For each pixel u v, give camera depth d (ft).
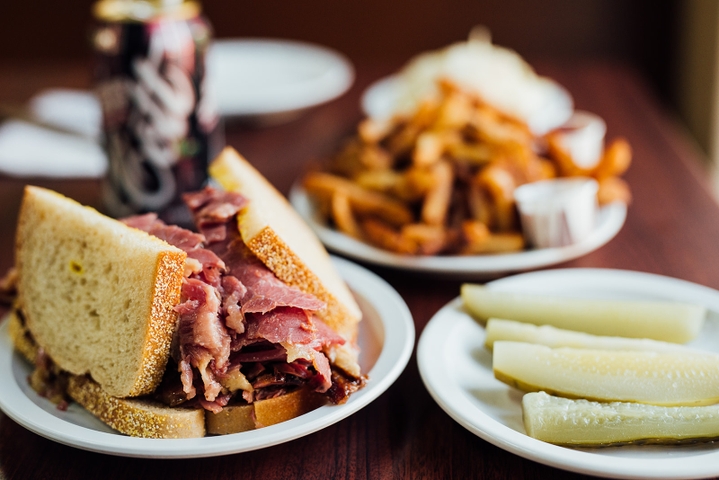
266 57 2.99
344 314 1.40
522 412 1.31
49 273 1.39
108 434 1.23
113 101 1.83
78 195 2.11
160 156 1.85
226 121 2.55
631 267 1.78
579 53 4.31
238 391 1.30
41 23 4.50
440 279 1.78
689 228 1.95
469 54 2.64
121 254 1.30
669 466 1.16
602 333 1.48
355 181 1.99
